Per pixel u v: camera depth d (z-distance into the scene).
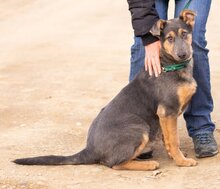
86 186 5.74
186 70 6.14
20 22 21.25
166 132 6.19
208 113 6.67
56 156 6.36
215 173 5.93
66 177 6.00
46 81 11.37
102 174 6.06
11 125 8.23
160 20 6.07
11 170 6.22
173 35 6.07
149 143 6.35
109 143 6.18
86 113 8.71
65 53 14.80
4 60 14.27
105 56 13.99
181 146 6.98
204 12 6.44
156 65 6.16
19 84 11.20
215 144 6.57
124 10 22.09
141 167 6.14
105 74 11.75
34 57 14.48
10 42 17.34
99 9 22.70
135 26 6.20
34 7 24.39
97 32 18.14
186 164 6.21
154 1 6.30
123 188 5.67
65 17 21.58
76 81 11.22
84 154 6.34
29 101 9.65
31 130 7.88
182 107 6.25
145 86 6.24
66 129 7.85
